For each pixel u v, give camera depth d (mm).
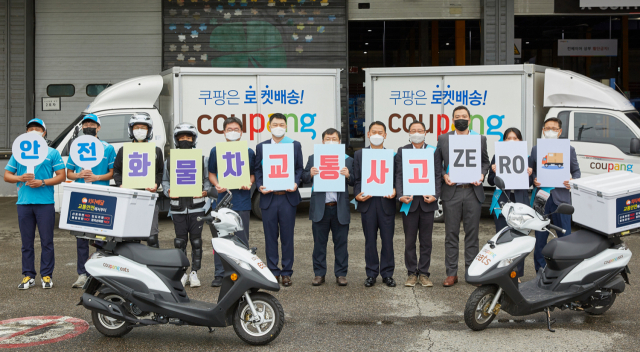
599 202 4617
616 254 4648
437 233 8938
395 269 6652
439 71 9391
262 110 9445
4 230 9242
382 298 5418
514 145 5758
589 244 4656
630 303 5180
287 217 5867
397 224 9930
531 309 4434
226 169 5766
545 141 5867
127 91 9430
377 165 5719
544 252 4730
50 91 13719
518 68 9133
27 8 13367
